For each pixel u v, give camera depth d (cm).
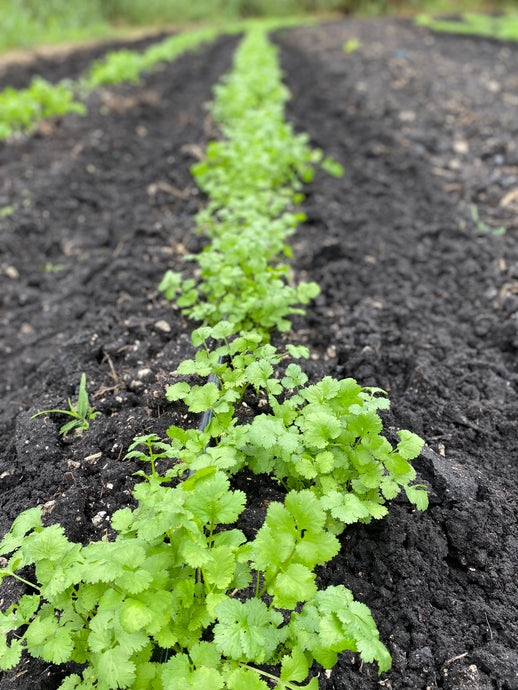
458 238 61
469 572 30
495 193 68
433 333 48
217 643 22
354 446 31
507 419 39
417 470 34
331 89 103
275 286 42
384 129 83
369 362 43
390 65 114
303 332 47
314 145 84
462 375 43
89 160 78
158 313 48
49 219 66
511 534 32
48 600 27
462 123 86
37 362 46
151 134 89
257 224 46
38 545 25
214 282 45
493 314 50
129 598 23
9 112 84
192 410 31
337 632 23
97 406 39
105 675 22
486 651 27
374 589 30
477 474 35
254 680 22
